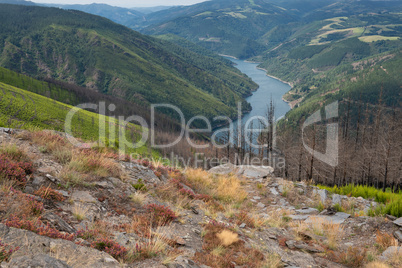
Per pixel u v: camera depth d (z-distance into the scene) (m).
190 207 9.28
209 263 5.52
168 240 6.12
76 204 6.50
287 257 6.99
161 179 10.97
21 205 5.20
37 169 7.30
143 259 4.89
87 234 5.21
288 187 14.91
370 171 37.44
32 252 3.85
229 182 15.15
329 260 7.16
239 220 9.21
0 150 7.44
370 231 9.05
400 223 8.87
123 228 6.26
